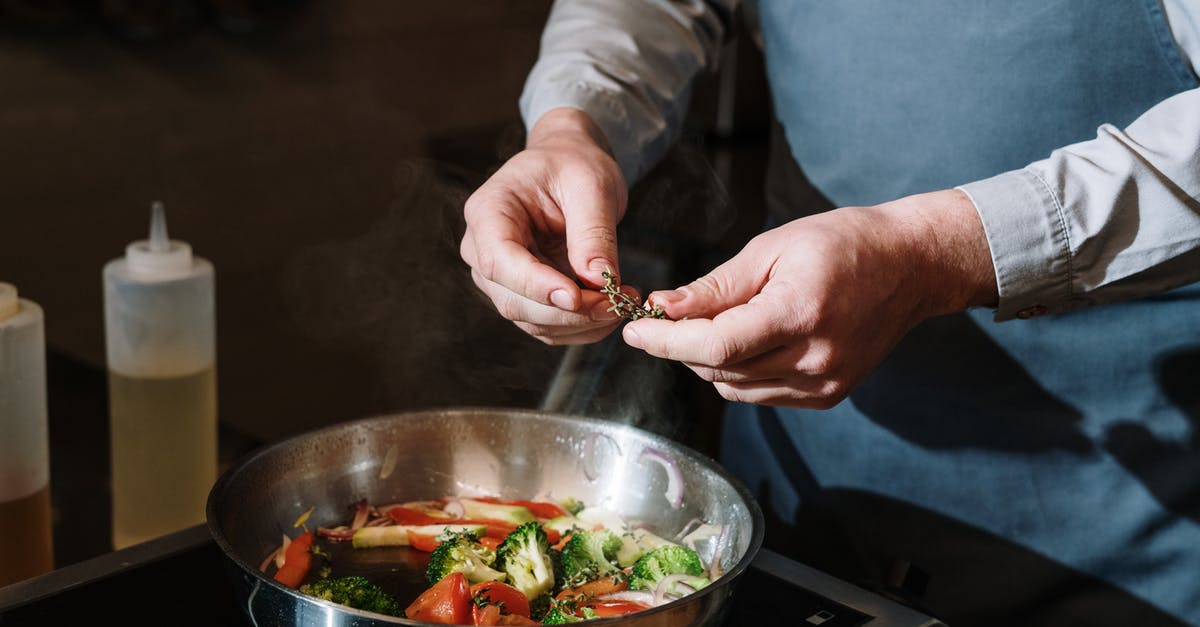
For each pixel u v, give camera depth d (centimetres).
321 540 78
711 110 174
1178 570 90
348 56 290
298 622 65
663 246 135
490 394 154
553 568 76
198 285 92
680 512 79
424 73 302
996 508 94
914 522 97
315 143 289
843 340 73
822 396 76
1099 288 78
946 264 76
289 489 78
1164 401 89
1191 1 82
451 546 74
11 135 247
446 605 69
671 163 149
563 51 98
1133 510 91
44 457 85
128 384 92
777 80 100
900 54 91
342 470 80
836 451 99
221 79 273
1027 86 88
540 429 82
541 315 78
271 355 240
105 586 72
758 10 101
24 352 82
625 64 97
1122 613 92
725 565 74
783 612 71
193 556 75
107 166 262
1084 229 77
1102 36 86
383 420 81
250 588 66
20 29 245
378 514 80
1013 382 92
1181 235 77
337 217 295
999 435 93
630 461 81
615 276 76
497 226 78
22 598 70
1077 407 91
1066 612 94
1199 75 84
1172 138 77
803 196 99
